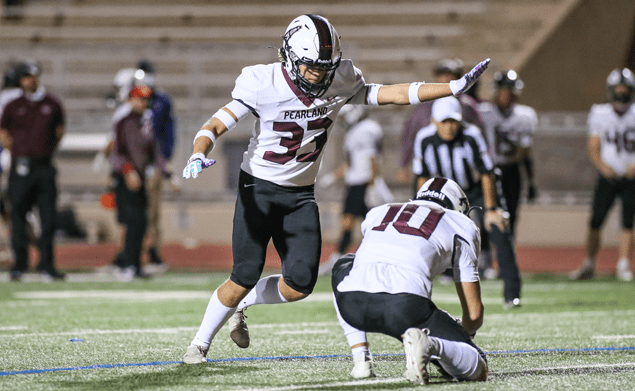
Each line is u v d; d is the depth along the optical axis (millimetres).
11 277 32344
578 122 52281
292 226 12914
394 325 11391
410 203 12648
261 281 13609
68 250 47406
